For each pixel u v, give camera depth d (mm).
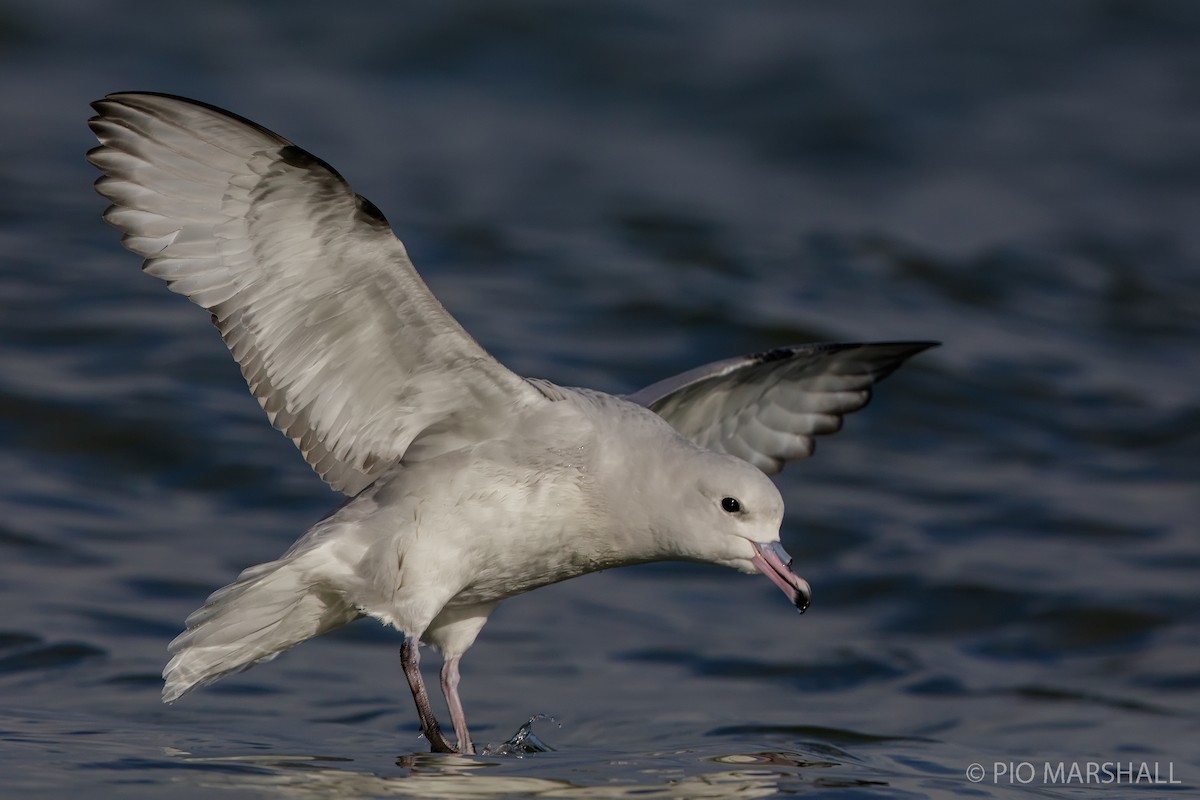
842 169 29719
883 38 36688
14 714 9992
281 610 9258
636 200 26281
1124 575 14164
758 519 9438
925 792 8977
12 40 31125
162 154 8609
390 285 8766
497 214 24641
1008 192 28750
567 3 35844
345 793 8438
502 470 9297
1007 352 20016
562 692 11578
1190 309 22719
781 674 12172
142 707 10461
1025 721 11188
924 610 13594
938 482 16359
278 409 9227
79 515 14070
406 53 33594
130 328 17891
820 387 11516
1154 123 33219
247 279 8867
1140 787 9523
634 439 9523
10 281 18969
